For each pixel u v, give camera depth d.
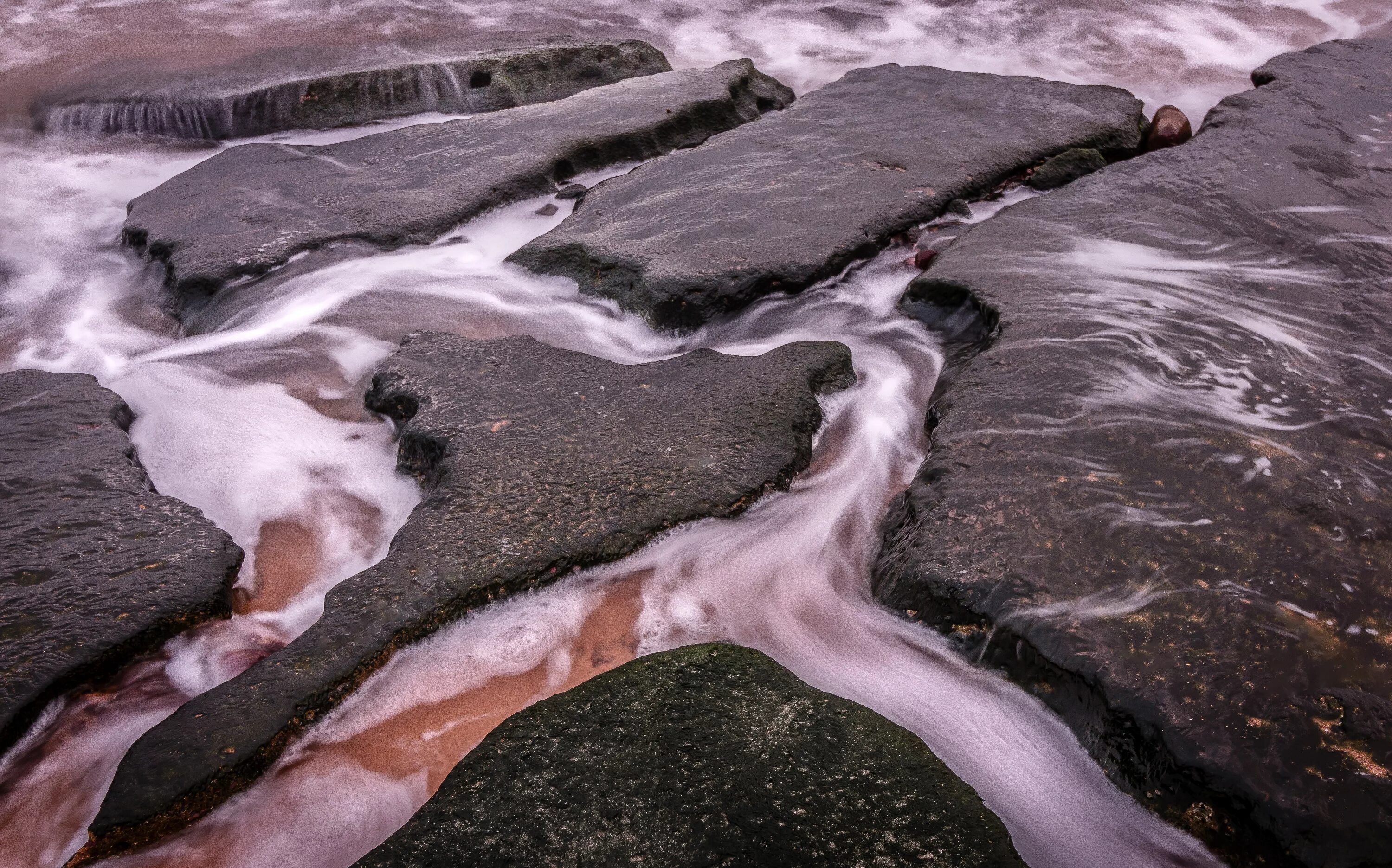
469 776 2.44
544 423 3.71
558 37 8.41
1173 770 2.49
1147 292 4.38
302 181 6.01
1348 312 4.24
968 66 8.66
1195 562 2.97
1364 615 2.79
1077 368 3.83
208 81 7.57
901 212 5.25
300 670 2.72
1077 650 2.73
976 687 2.86
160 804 2.43
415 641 2.90
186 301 5.08
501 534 3.18
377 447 3.97
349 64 7.69
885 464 3.80
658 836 2.29
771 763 2.44
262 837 2.49
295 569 3.38
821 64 8.76
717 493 3.40
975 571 2.99
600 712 2.59
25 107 7.64
